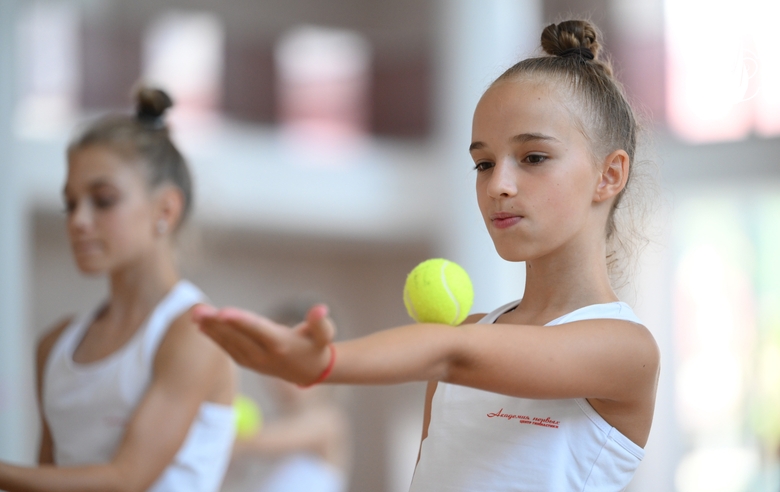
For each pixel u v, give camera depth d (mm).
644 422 3281
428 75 23312
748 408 19188
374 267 26672
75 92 20016
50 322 21516
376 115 23609
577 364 2902
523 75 3217
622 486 3299
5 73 10648
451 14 15867
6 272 10453
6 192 10547
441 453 3416
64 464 5262
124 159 5328
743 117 19094
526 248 3117
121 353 5145
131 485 4625
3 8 10656
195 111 21688
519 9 15648
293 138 22141
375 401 25875
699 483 18750
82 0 20625
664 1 19719
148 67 21375
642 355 3084
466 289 3287
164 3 22219
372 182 21953
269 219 21266
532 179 3100
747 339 19109
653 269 19141
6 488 4238
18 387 10430
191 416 4969
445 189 15852
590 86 3291
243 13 23125
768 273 19188
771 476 18750
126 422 5070
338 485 11055
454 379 2756
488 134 3174
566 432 3230
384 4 24703
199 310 2279
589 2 21266
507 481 3223
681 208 19688
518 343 2811
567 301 3338
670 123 19828
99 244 5254
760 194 19125
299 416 10828
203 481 5234
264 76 22953
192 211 5820
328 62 24016
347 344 2502
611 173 3326
